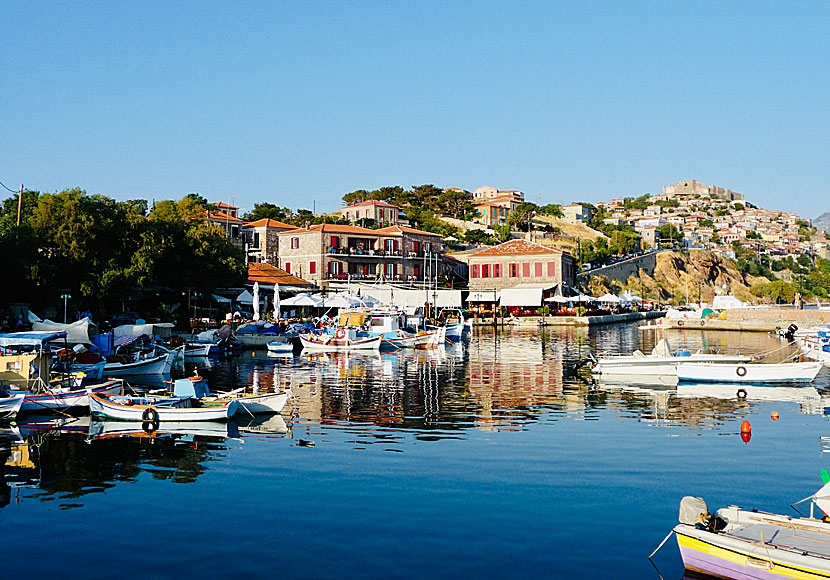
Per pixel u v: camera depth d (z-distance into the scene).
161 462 24.61
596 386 43.09
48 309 60.06
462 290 121.81
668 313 120.38
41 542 17.50
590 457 25.06
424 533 17.98
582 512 19.41
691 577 15.51
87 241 61.91
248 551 16.91
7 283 57.31
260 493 21.11
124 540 17.59
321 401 37.25
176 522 18.75
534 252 121.38
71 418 32.50
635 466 23.86
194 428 30.28
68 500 20.55
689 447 26.59
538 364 55.59
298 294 92.62
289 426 30.75
